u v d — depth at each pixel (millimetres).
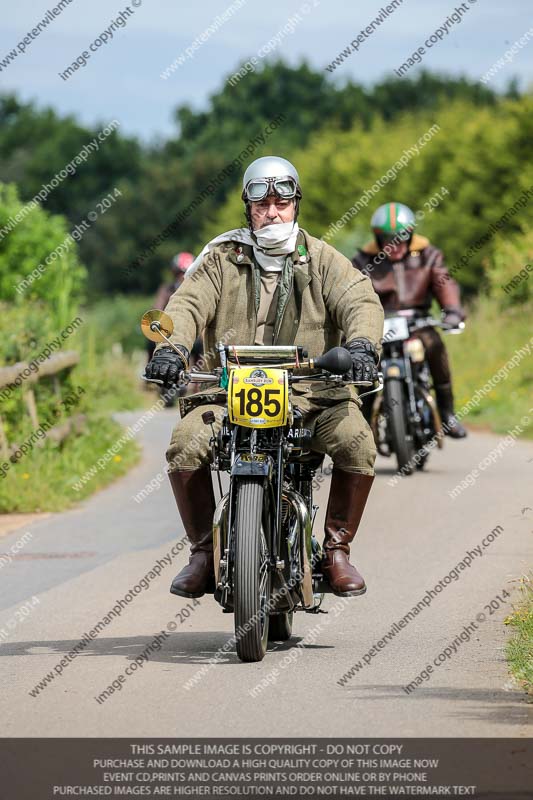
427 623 21188
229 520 18516
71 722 15891
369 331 19359
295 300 20047
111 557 28031
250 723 15703
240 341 20109
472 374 69750
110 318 172750
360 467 19719
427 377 41000
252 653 18500
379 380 19281
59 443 42750
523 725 15375
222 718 15945
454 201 123938
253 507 18203
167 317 18828
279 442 18562
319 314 20047
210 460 19484
